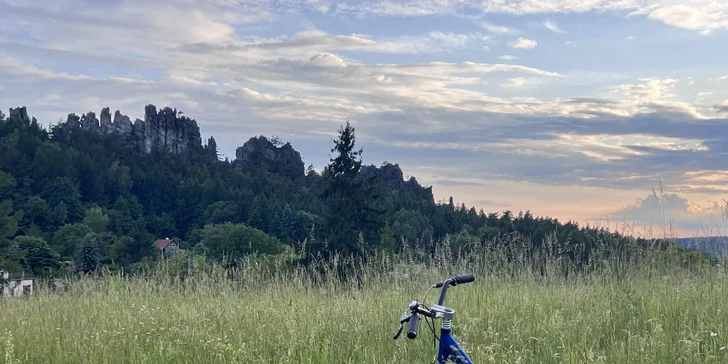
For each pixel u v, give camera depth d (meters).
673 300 7.74
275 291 9.91
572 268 10.34
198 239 119.06
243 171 188.12
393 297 8.78
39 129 172.25
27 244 42.59
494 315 7.46
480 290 8.84
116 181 150.00
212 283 10.66
